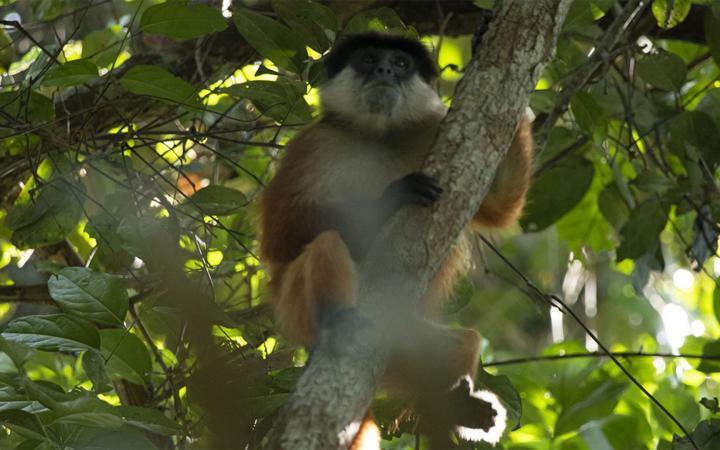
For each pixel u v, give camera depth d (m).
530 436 13.88
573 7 11.69
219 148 13.97
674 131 13.13
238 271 12.24
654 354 11.62
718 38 13.20
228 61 13.62
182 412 9.96
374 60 12.08
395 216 8.30
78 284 9.27
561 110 12.54
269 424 9.83
